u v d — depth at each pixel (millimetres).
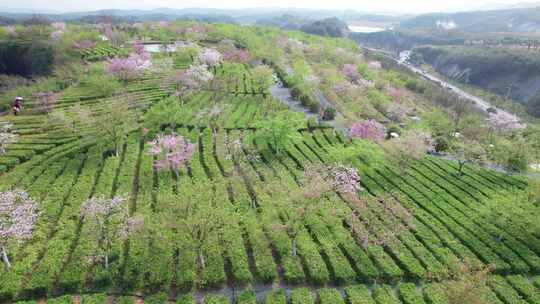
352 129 61250
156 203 41938
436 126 76312
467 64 182125
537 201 43500
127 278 31594
